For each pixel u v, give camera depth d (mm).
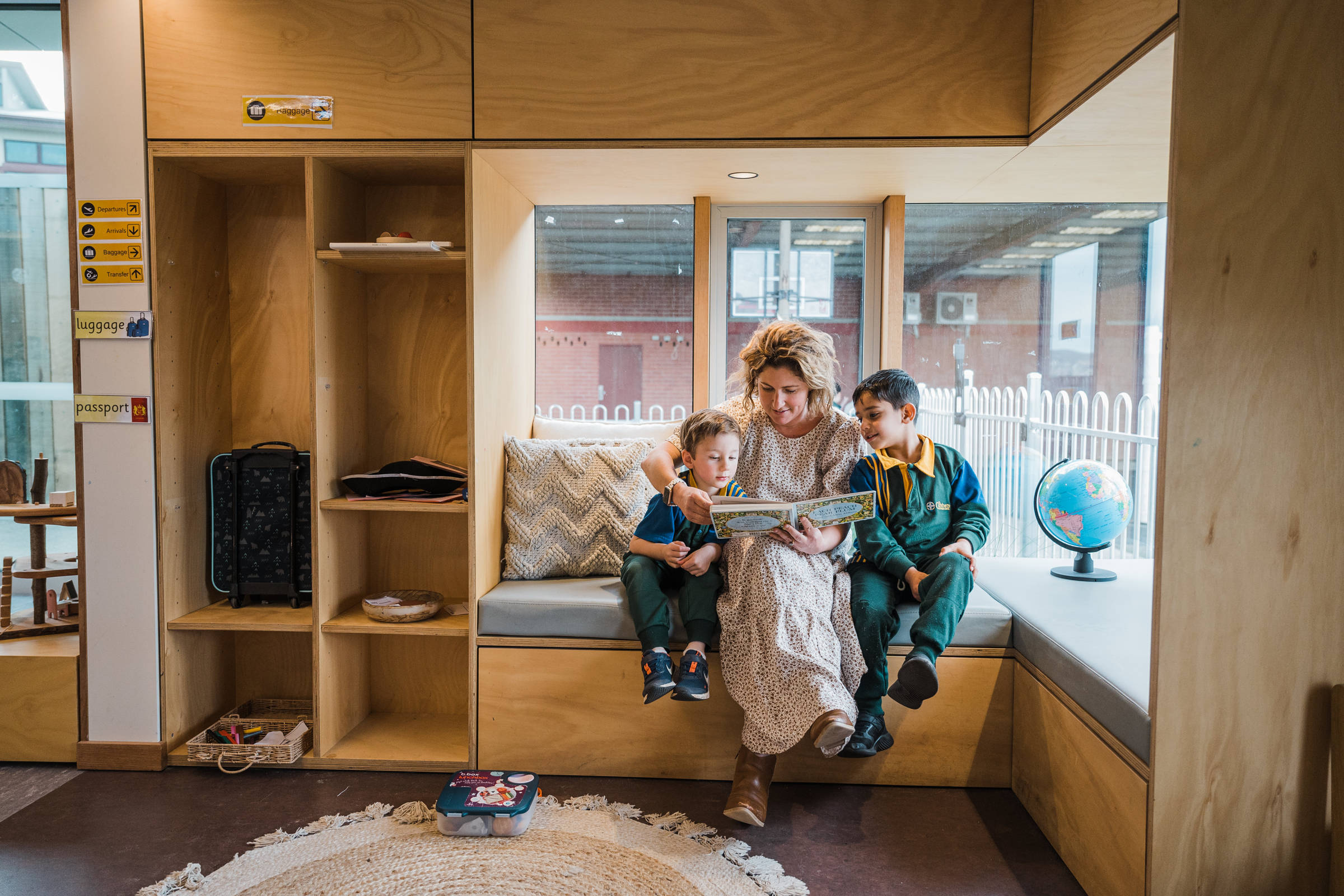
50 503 2830
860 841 2074
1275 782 1604
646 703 2375
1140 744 1639
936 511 2359
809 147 2314
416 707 2844
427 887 1851
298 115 2361
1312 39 1518
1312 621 1583
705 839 2064
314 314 2416
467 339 2389
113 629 2469
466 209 2363
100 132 2391
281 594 2600
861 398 2355
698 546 2391
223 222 2734
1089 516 2596
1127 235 3000
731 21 2297
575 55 2316
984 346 3076
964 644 2322
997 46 2283
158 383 2422
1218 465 1561
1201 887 1609
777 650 2066
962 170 2549
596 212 3012
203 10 2357
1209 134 1525
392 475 2504
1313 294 1548
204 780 2414
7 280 3027
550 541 2674
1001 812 2221
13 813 2211
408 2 2326
